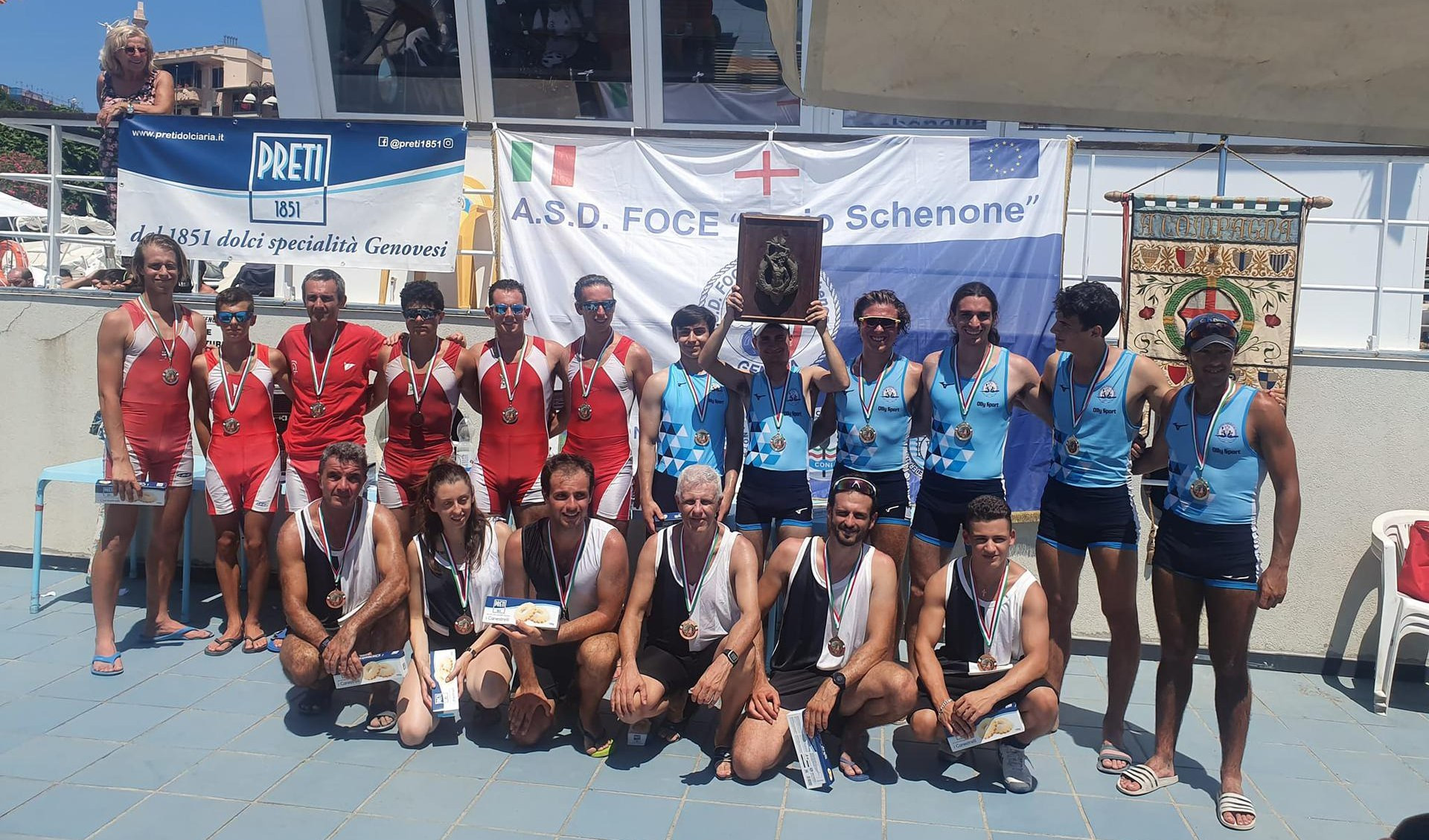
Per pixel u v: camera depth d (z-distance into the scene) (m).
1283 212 5.41
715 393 4.86
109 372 5.07
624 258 5.86
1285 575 4.01
